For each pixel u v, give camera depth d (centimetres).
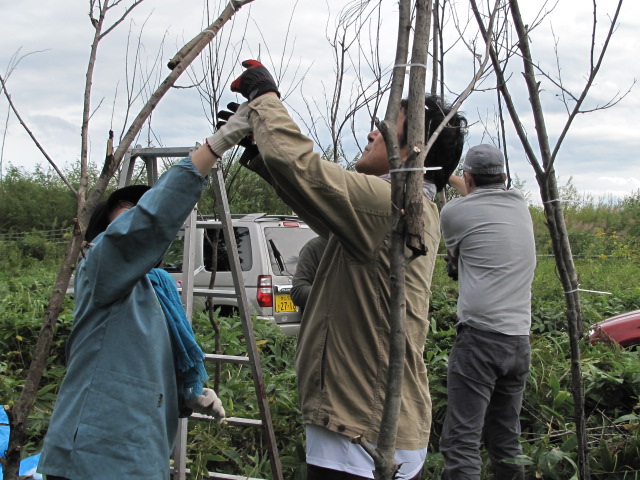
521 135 241
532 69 238
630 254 1623
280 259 773
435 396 477
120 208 225
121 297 199
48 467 194
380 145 233
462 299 360
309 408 221
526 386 478
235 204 1250
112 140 145
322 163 199
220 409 235
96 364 197
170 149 322
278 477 331
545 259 1447
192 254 326
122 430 193
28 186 2803
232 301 760
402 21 161
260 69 210
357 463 213
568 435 424
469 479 334
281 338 636
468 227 361
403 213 155
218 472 396
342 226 203
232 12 165
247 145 238
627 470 384
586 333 570
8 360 603
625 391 470
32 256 2172
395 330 155
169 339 213
